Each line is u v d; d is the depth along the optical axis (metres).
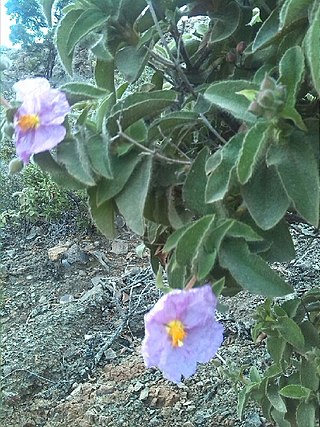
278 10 0.29
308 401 0.37
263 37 0.29
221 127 0.34
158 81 0.37
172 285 0.27
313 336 0.38
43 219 0.99
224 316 0.73
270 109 0.24
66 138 0.27
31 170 0.96
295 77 0.25
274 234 0.29
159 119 0.30
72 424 0.61
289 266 0.80
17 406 0.65
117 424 0.60
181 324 0.24
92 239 0.95
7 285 0.86
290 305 0.38
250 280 0.26
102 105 0.28
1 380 0.67
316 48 0.24
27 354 0.71
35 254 0.93
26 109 0.27
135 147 0.28
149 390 0.64
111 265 0.89
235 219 0.27
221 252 0.26
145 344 0.24
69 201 0.96
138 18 0.33
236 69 0.33
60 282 0.86
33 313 0.80
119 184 0.28
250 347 0.68
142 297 0.79
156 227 0.34
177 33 0.34
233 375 0.48
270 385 0.41
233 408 0.60
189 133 0.34
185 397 0.63
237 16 0.33
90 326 0.76
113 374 0.67
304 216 0.25
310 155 0.25
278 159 0.25
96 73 0.33
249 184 0.26
